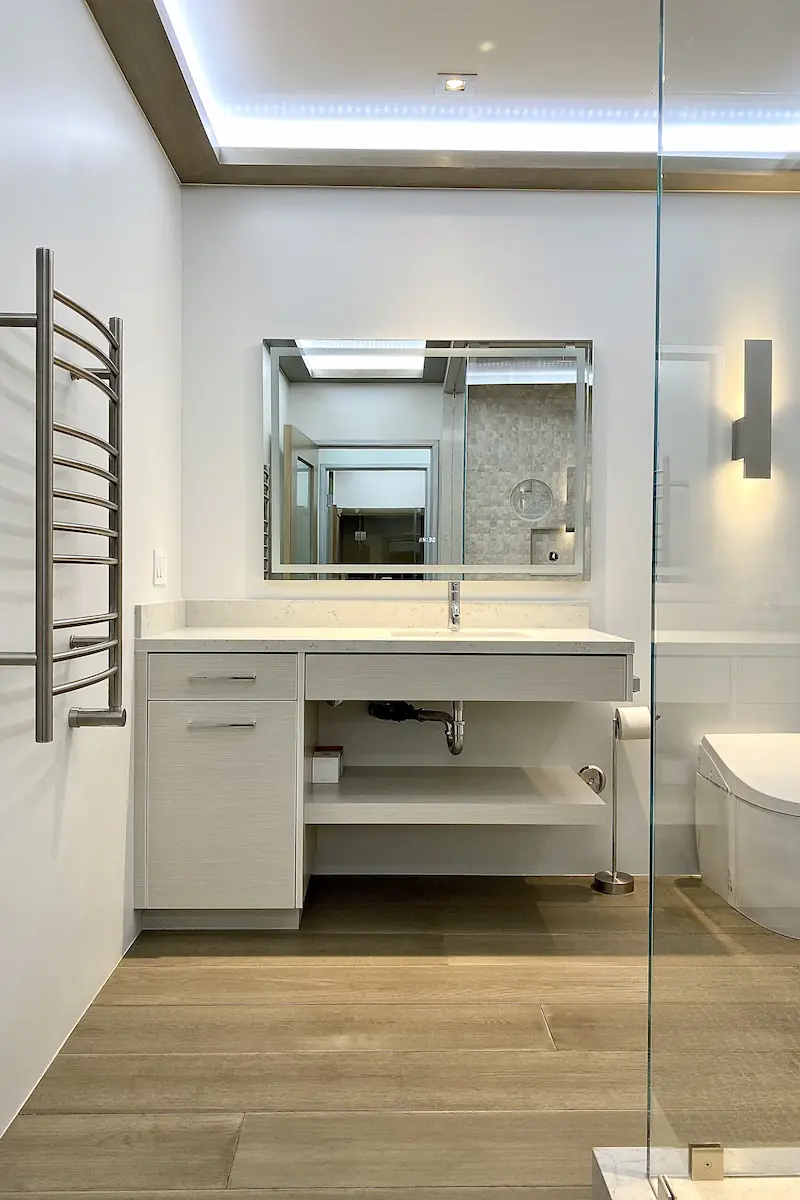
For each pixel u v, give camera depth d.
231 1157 1.59
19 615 1.69
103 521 2.29
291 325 3.13
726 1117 1.25
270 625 3.12
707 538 1.27
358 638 2.63
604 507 3.17
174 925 2.65
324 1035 2.02
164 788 2.59
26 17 1.74
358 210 3.12
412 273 3.13
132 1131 1.66
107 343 2.27
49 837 1.87
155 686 2.58
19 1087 1.72
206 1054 1.93
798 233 1.22
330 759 2.89
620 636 3.18
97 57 2.18
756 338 1.24
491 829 3.16
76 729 2.05
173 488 3.02
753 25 1.23
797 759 1.20
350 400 3.14
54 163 1.89
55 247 1.91
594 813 2.65
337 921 2.71
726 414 1.25
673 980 1.30
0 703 1.61
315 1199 1.48
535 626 3.13
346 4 2.29
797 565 1.21
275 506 3.14
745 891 1.24
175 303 3.03
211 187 3.11
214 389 3.13
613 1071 1.87
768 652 1.22
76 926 2.06
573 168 2.93
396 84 2.71
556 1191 1.50
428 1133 1.66
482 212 3.13
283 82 2.70
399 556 3.15
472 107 2.86
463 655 2.61
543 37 2.45
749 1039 1.24
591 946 2.53
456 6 2.30
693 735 1.29
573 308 3.15
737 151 1.24
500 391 3.14
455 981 2.30
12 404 1.66
